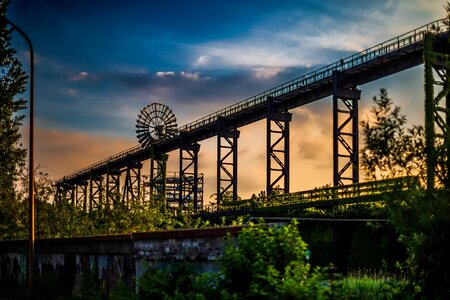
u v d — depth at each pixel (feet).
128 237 47.06
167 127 253.85
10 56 113.39
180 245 38.99
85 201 270.26
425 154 27.37
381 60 134.51
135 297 36.88
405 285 28.66
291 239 30.27
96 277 55.67
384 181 28.68
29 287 69.46
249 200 140.87
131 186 261.24
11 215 118.32
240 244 30.76
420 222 25.07
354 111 144.97
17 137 118.11
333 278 32.37
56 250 69.00
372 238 64.13
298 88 160.97
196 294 30.50
